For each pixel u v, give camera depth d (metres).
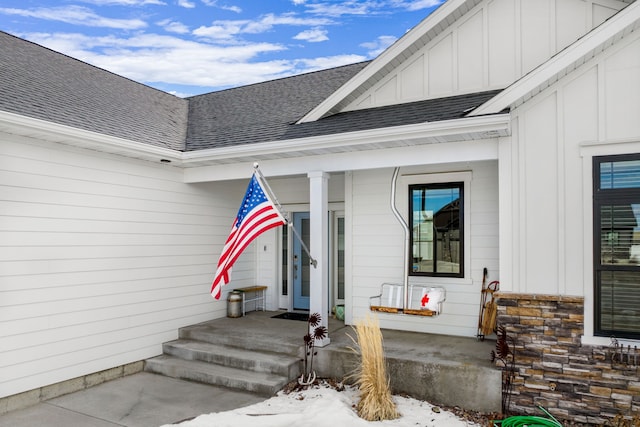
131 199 7.10
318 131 6.84
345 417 5.07
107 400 5.86
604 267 5.15
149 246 7.39
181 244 8.01
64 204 6.15
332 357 6.39
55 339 5.98
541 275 5.43
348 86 7.26
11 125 5.28
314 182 6.94
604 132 5.20
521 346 5.41
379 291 7.94
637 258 5.03
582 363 5.15
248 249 9.87
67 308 6.14
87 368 6.36
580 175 5.30
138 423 5.16
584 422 5.11
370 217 8.05
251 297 9.74
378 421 5.08
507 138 5.66
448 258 7.45
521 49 6.54
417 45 7.05
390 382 5.93
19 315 5.60
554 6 6.36
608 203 5.17
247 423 5.05
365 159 6.63
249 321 8.58
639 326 4.98
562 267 5.34
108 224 6.73
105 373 6.60
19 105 5.87
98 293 6.55
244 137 7.59
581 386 5.14
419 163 6.28
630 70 5.09
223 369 6.66
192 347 7.27
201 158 7.34
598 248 5.19
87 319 6.39
